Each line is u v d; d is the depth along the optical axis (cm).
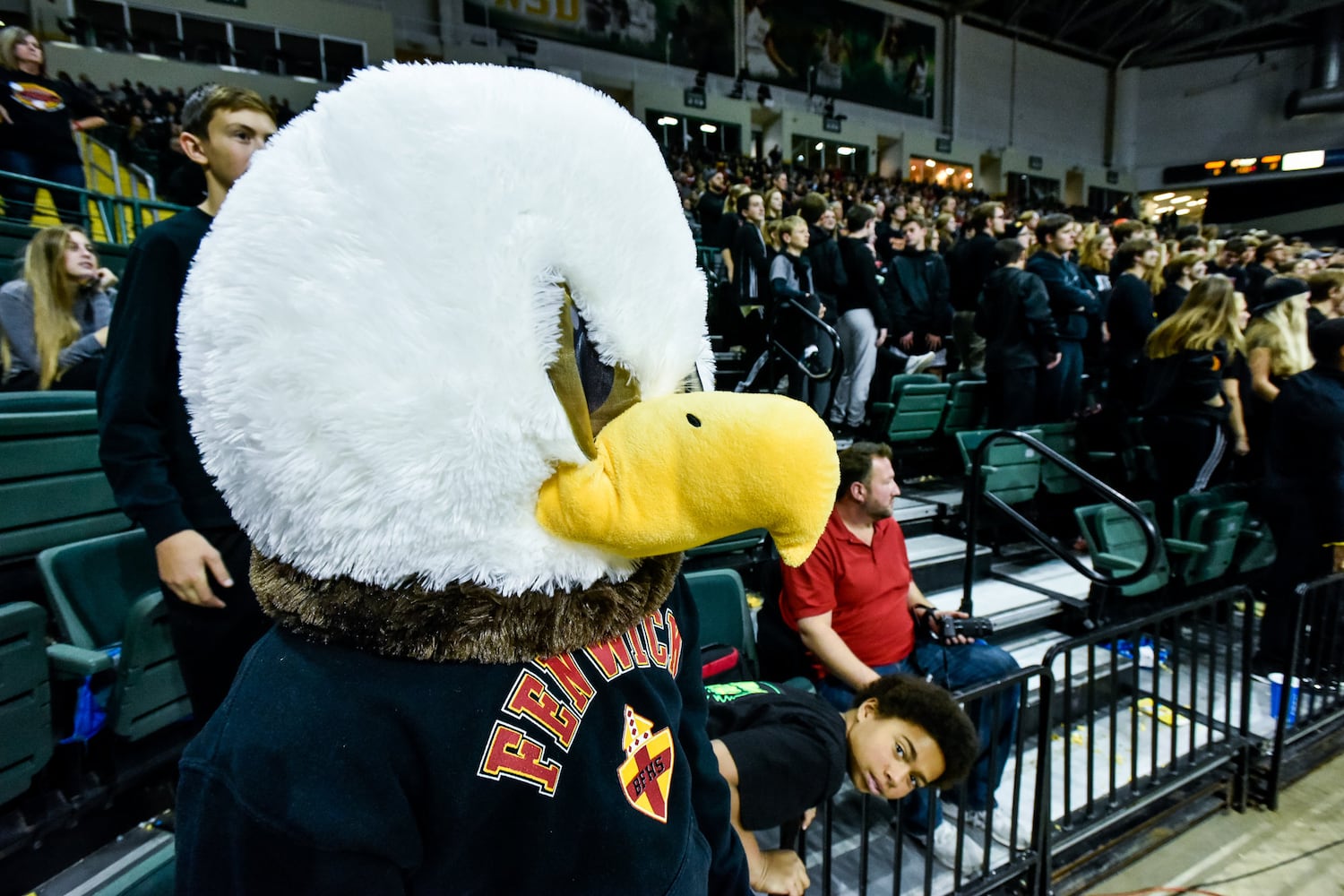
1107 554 340
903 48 2188
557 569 47
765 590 250
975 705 229
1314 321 457
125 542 186
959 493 460
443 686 46
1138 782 262
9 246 428
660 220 49
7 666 138
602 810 52
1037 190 2405
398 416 38
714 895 74
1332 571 318
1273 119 2255
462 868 49
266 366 39
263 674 47
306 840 43
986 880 205
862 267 461
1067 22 2273
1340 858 250
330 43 1451
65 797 159
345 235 39
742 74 1964
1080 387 469
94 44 1269
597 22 1759
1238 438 431
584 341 46
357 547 41
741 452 42
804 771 131
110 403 112
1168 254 652
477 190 40
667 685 61
